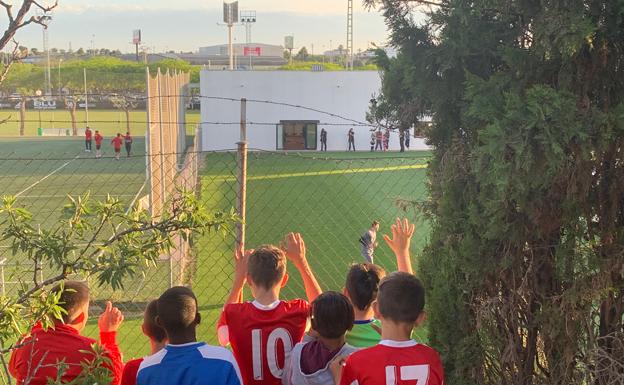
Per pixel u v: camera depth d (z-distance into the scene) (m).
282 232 17.03
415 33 4.39
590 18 3.48
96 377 3.10
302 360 3.49
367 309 3.85
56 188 26.14
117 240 3.47
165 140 24.23
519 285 4.25
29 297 3.26
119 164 34.09
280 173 27.02
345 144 41.97
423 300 3.30
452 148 4.43
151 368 3.17
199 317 3.33
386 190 23.39
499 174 3.60
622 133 3.79
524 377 4.37
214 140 40.84
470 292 4.40
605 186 4.03
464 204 4.36
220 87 40.47
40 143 47.44
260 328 3.72
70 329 3.62
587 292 3.96
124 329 9.80
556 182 3.88
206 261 13.62
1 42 3.02
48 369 3.47
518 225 4.02
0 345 3.21
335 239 16.28
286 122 41.19
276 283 3.80
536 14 3.82
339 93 41.38
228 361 3.20
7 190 25.66
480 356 4.37
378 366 3.22
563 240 4.22
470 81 3.95
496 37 4.16
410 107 4.74
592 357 4.10
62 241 3.27
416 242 15.24
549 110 3.44
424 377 3.23
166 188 11.63
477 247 4.22
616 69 3.83
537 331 4.36
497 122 3.53
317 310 3.43
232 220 3.62
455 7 4.10
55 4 3.08
